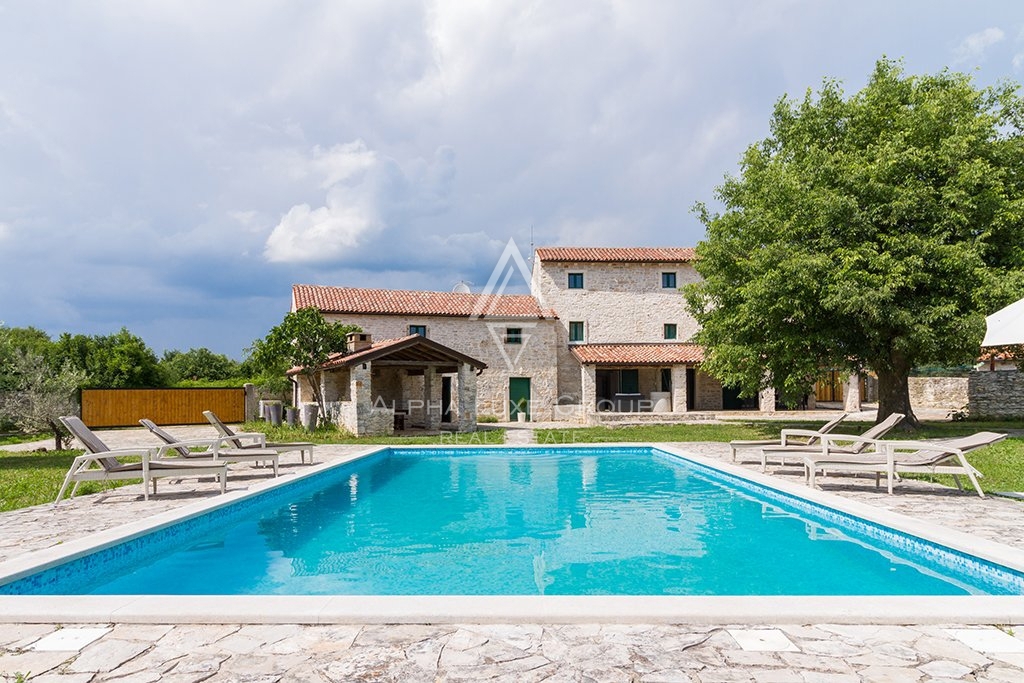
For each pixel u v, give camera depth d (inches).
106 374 1307.8
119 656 122.0
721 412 1061.8
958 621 137.8
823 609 141.4
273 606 144.5
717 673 114.0
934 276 582.6
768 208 686.5
